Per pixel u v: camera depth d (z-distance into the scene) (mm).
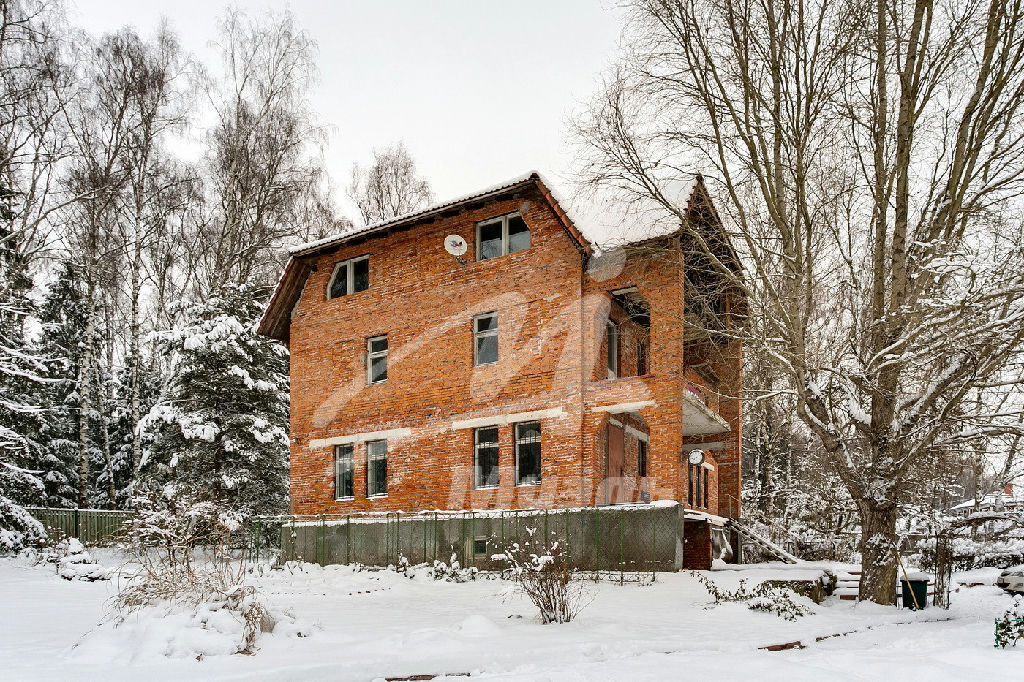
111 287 30750
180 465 24156
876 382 13461
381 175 36000
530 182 15844
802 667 6746
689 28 13609
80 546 20453
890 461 13445
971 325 12547
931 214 14328
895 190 14570
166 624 7633
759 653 7895
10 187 25109
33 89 24109
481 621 9070
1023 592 16406
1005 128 12898
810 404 14016
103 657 7203
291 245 31281
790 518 27500
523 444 13977
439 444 13430
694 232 14562
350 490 16219
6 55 24297
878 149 13664
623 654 7785
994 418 13906
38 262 28484
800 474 31188
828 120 14023
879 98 13641
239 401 25375
